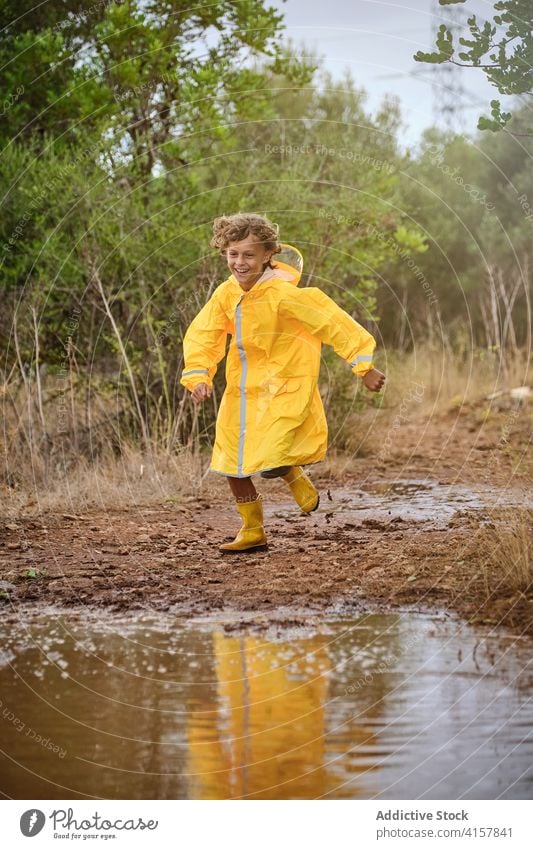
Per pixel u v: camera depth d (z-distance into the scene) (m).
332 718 3.09
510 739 2.92
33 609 4.32
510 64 5.38
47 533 5.78
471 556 4.90
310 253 9.09
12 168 8.45
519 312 14.38
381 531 5.77
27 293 8.39
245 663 3.60
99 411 8.34
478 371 12.53
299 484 5.21
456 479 7.70
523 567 4.41
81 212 8.40
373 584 4.54
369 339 5.00
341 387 9.12
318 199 9.15
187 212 8.68
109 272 8.53
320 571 4.81
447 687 3.32
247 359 5.12
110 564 5.05
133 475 7.25
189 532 5.87
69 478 7.10
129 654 3.72
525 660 3.55
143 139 8.88
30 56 8.93
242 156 9.37
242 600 4.39
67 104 9.02
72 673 3.52
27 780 2.73
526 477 7.19
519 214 14.78
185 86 8.88
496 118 5.50
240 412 5.13
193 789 2.69
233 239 5.00
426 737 2.94
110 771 2.77
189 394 8.38
